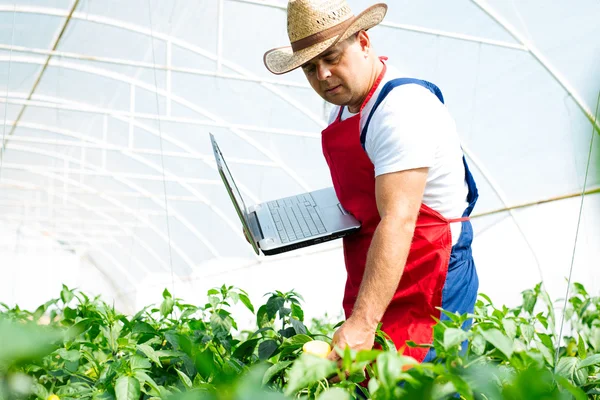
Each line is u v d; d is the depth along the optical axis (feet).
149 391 7.75
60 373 8.32
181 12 32.01
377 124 7.94
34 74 37.50
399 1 28.81
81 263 66.85
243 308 52.90
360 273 8.96
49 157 50.01
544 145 32.19
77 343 8.82
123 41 34.73
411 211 7.46
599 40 26.78
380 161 7.80
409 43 31.04
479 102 32.50
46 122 43.88
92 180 52.75
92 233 61.31
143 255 60.49
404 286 8.21
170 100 39.24
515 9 27.73
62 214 59.21
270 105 38.24
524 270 37.22
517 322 8.21
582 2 25.82
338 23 8.09
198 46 34.73
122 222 57.62
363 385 7.49
